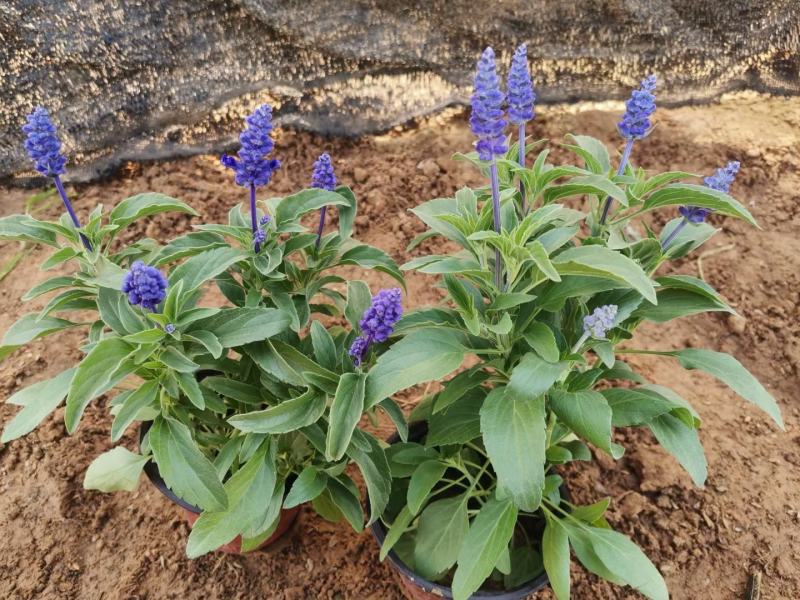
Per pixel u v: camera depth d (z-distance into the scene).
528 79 0.39
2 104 0.79
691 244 0.44
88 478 0.46
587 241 0.41
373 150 0.87
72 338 0.69
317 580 0.52
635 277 0.34
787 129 0.88
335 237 0.48
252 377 0.46
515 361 0.42
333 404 0.37
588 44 0.88
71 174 0.83
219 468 0.41
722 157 0.85
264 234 0.42
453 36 0.86
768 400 0.41
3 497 0.56
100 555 0.54
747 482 0.58
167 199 0.45
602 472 0.59
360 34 0.84
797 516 0.55
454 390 0.42
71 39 0.78
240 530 0.39
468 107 0.89
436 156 0.85
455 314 0.43
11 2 0.75
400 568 0.44
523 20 0.86
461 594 0.37
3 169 0.82
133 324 0.39
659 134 0.88
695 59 0.90
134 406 0.38
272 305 0.48
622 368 0.45
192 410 0.45
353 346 0.40
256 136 0.39
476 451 0.52
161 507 0.56
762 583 0.52
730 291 0.73
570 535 0.42
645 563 0.40
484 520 0.40
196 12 0.80
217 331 0.39
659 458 0.59
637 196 0.42
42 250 0.77
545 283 0.41
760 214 0.80
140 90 0.82
